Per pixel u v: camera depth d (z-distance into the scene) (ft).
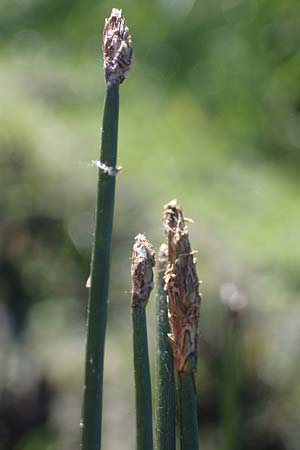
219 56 4.29
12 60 4.72
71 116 4.38
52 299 3.79
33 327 3.70
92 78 4.61
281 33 4.14
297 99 4.13
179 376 1.22
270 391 3.27
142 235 1.22
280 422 3.21
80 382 3.51
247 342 3.31
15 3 4.91
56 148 4.14
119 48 1.16
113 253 3.74
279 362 3.28
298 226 3.72
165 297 1.23
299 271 3.51
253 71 4.20
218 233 3.69
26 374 3.54
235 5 4.30
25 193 4.00
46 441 3.42
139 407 1.21
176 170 4.03
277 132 4.16
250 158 4.15
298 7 4.13
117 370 3.46
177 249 1.20
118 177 3.95
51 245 3.90
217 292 3.42
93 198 3.97
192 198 3.87
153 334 3.15
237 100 4.23
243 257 3.57
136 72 4.47
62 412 3.46
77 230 3.90
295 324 3.31
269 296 3.42
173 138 4.20
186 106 4.35
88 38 4.74
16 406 3.49
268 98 4.17
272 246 3.62
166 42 4.44
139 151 4.12
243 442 3.22
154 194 3.91
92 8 4.75
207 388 3.31
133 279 1.20
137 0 4.55
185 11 4.42
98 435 1.18
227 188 3.96
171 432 1.23
